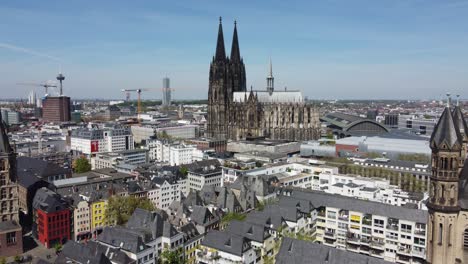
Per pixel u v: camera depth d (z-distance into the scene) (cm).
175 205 16375
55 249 14100
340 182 19050
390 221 12481
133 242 11506
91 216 15888
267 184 17762
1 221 14312
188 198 16262
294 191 15225
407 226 12062
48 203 14688
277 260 9531
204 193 17312
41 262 10444
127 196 16425
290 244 9588
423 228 11800
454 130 7362
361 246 12800
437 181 7531
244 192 16762
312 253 9231
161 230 12538
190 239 13238
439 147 7419
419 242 11844
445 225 7488
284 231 12800
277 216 12975
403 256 12088
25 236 15550
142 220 13200
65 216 14900
